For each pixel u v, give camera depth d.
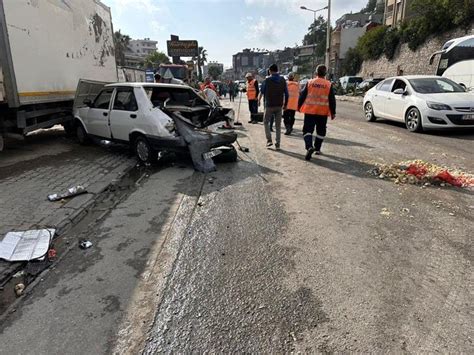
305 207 4.88
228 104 26.05
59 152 8.62
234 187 5.81
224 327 2.64
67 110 9.95
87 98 9.67
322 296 2.96
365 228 4.20
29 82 7.54
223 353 2.39
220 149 7.21
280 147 8.91
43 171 6.82
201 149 6.82
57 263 3.60
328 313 2.76
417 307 2.81
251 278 3.24
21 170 6.88
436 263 3.42
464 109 9.63
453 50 14.55
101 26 11.91
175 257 3.66
